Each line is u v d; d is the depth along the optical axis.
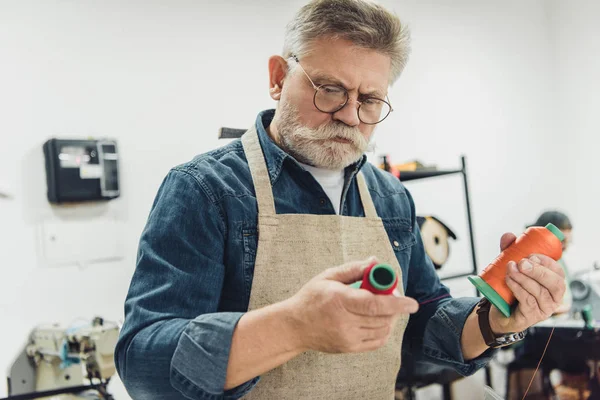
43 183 2.26
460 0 3.62
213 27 2.67
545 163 4.10
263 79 2.83
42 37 2.25
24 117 2.21
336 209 1.15
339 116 1.02
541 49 4.07
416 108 3.39
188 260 0.96
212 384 0.80
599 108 3.92
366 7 1.00
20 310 2.19
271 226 1.03
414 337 1.27
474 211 3.70
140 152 2.48
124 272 2.46
